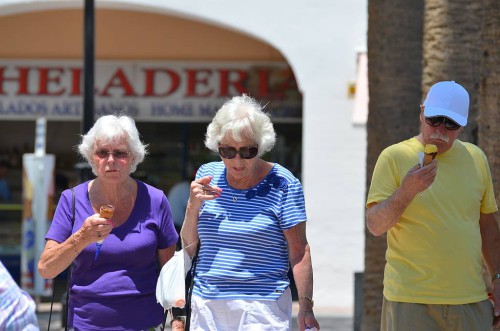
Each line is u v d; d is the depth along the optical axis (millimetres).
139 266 16391
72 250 15602
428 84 24109
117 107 51938
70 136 53188
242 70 51625
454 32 23828
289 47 46469
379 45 28344
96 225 15414
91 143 16297
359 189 46125
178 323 16406
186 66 51875
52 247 16094
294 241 15922
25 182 44125
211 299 15719
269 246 15812
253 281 15711
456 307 15758
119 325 16156
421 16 28109
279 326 15688
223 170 16375
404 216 15898
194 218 16000
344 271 46219
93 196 16578
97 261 16219
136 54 51938
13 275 52625
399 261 16062
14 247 52781
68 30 51938
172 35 51688
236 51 51562
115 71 51969
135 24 51688
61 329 36719
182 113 52062
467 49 23828
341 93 46188
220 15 46625
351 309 45406
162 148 53062
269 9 46500
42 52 52031
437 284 15742
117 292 16156
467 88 23828
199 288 15906
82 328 16172
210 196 15711
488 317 16188
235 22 46562
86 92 35094
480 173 16328
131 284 16250
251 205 15875
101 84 52031
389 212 15523
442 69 23875
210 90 51844
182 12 46656
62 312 34969
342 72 46188
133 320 16234
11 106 52250
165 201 16797
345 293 46219
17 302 11836
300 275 15812
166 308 16078
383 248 27672
